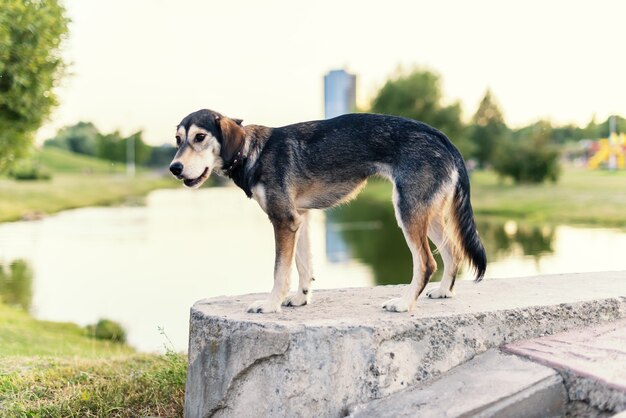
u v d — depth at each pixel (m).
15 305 13.24
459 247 4.55
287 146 4.59
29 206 43.44
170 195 71.00
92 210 45.94
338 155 4.55
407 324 4.03
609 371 3.59
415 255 4.36
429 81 49.41
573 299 4.59
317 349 3.99
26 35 9.87
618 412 3.35
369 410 3.85
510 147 38.56
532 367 3.84
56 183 63.19
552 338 4.27
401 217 4.38
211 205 52.94
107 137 118.00
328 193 4.66
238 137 4.55
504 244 21.33
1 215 37.72
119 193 67.81
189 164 4.48
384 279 16.53
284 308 4.66
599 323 4.55
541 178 36.56
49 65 10.62
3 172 11.77
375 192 51.44
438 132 4.52
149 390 5.33
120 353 8.47
